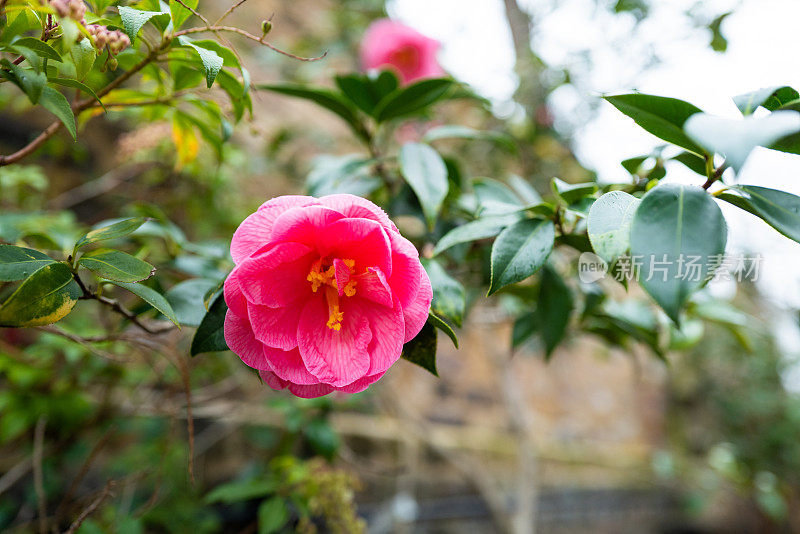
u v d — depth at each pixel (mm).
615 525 1061
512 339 431
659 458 1107
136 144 534
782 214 251
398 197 407
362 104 418
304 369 277
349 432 807
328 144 916
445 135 445
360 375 273
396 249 268
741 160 202
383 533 771
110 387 521
